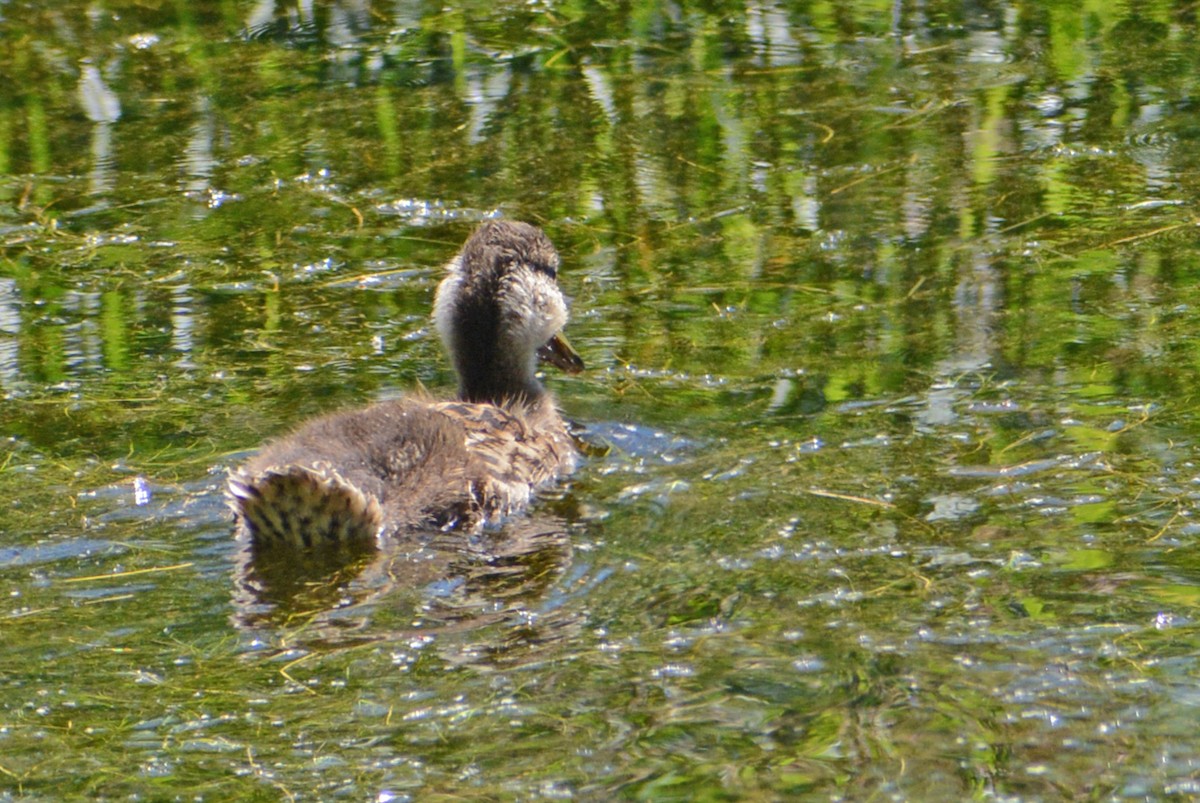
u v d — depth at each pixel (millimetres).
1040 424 13086
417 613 10266
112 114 22875
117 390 14375
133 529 11516
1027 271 16750
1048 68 23500
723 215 18859
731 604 10250
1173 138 20625
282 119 22531
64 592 10562
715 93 23031
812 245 17844
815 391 14102
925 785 8344
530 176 20328
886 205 18891
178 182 20375
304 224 18984
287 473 10898
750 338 15445
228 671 9539
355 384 14648
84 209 19516
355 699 9211
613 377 14750
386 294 16922
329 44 25625
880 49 24641
